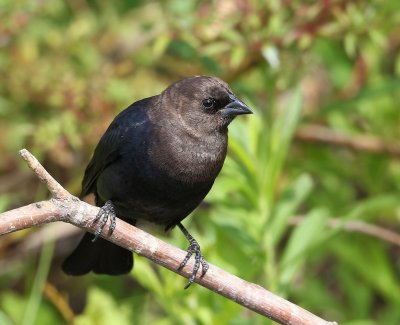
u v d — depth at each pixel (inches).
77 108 489.1
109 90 494.9
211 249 404.2
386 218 528.7
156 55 506.3
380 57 549.6
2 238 484.1
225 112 382.3
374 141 522.0
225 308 382.3
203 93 379.6
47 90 498.6
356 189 555.2
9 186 518.0
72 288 522.0
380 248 483.2
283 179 512.7
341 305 493.0
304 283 490.3
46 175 303.4
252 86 537.0
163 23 495.2
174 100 380.5
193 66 524.7
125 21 531.5
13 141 497.7
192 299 391.2
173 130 375.2
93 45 525.7
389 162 525.0
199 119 378.0
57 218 306.2
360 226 462.0
